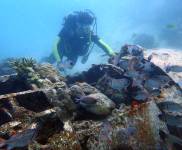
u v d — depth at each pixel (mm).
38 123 607
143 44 3184
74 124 671
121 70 950
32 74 915
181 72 1716
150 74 923
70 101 750
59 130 615
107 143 597
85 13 1790
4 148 536
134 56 1037
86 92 869
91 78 1083
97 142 592
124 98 873
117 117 627
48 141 575
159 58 2156
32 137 563
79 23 1779
